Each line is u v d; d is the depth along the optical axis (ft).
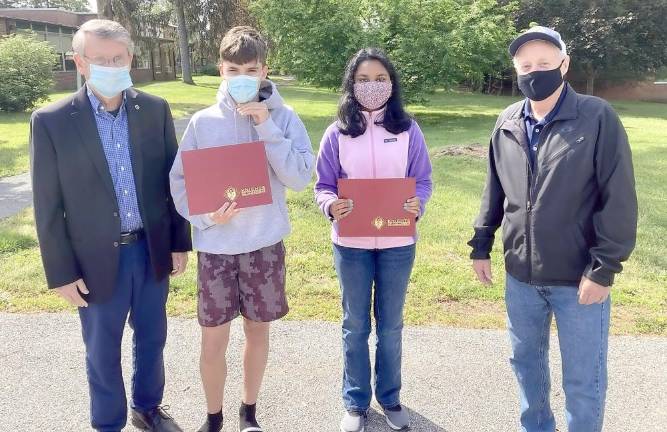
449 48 55.77
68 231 8.79
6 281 16.31
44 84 65.82
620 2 96.32
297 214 23.11
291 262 18.12
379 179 9.19
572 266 8.05
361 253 9.67
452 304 15.40
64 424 10.27
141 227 9.26
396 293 9.81
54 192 8.51
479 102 89.51
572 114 7.85
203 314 9.22
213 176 8.64
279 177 9.02
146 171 9.08
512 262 8.66
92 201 8.69
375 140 9.55
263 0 59.77
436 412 10.75
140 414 10.11
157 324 9.80
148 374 9.95
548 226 8.04
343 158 9.67
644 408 10.85
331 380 11.81
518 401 11.08
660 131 53.78
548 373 9.24
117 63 8.48
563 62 7.97
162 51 147.74
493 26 58.85
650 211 24.04
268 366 12.30
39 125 8.36
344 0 57.06
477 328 14.07
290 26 57.11
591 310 8.10
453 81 59.31
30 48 64.95
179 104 74.33
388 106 9.57
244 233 9.08
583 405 8.24
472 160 34.58
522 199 8.36
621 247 7.56
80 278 8.95
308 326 14.11
